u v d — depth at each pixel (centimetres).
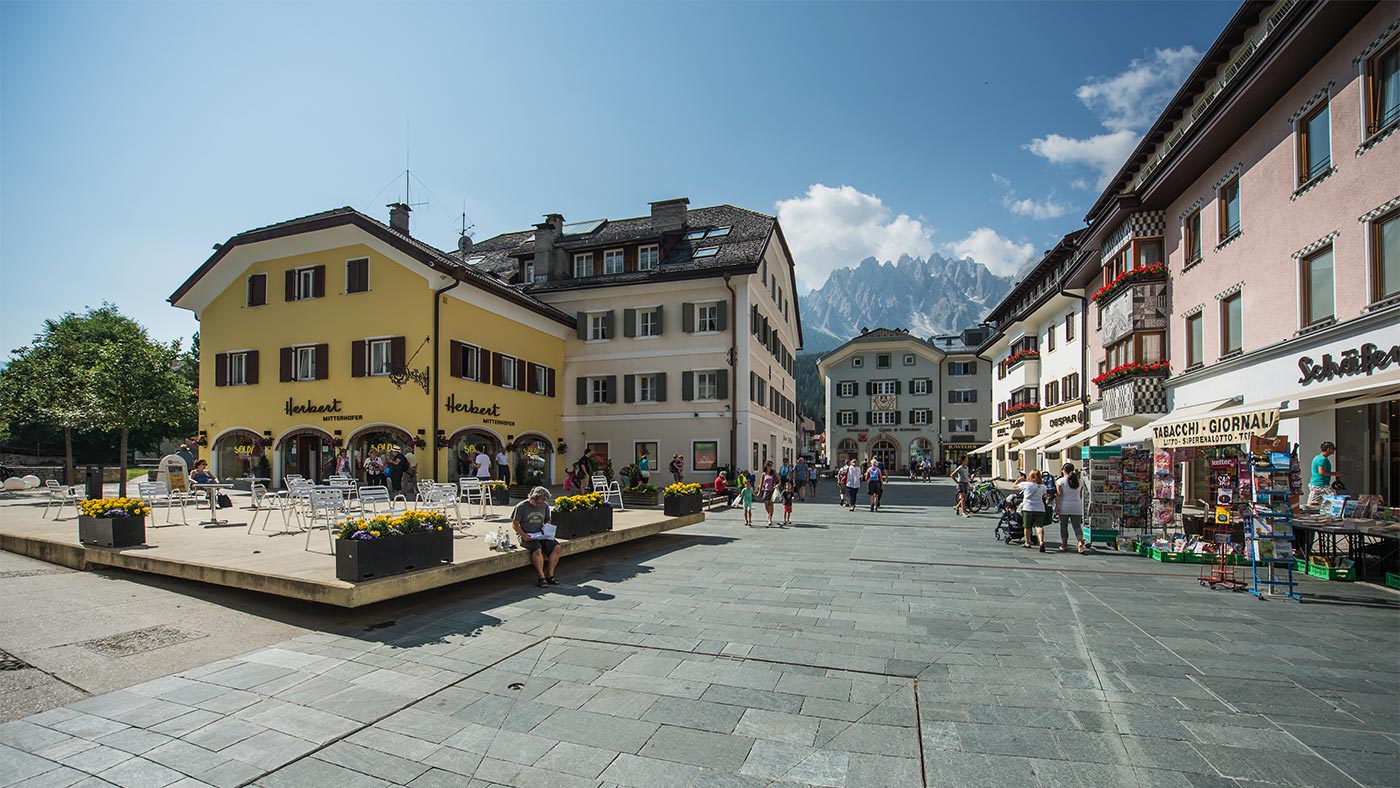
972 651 647
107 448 4838
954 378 6400
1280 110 1375
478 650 657
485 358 2569
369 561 777
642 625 749
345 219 2388
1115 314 2058
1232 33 1670
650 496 2109
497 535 1041
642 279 2961
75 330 4422
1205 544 1182
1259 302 1445
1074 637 693
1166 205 1909
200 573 874
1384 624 742
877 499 2317
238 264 2678
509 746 449
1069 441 2364
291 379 2533
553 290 3125
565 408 3094
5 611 771
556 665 613
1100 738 452
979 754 432
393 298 2381
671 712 504
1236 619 766
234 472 2659
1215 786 388
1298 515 1038
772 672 591
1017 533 1459
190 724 480
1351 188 1170
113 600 829
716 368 2888
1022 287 3488
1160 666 598
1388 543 977
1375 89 1127
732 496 2544
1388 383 1016
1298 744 441
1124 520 1343
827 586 964
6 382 2519
